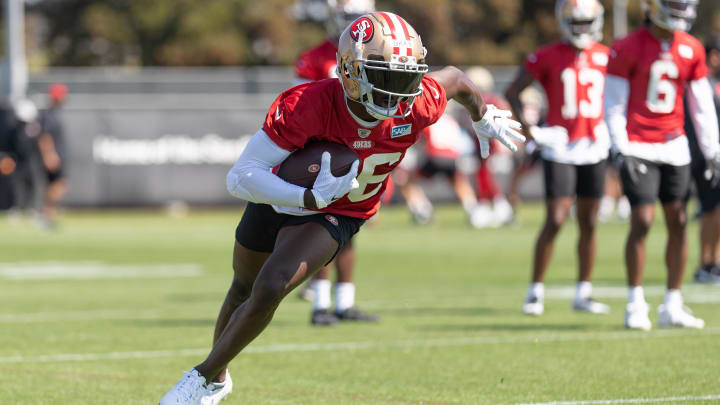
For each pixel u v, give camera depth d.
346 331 28.38
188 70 159.75
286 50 164.88
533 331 27.88
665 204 27.92
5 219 80.44
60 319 31.12
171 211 85.12
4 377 21.70
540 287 31.58
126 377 21.73
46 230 69.69
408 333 27.81
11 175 81.19
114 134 84.06
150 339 27.06
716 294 36.41
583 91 31.25
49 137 70.00
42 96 99.62
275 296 16.23
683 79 27.70
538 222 75.06
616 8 151.38
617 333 27.23
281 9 163.75
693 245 56.72
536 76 31.58
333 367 22.88
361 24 16.30
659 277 42.59
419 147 82.81
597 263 48.78
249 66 164.12
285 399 19.56
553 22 165.50
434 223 74.50
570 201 31.30
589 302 32.06
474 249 56.19
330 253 16.95
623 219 76.50
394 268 47.22
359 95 16.38
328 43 28.81
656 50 27.39
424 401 19.27
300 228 16.94
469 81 18.80
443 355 24.25
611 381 20.92
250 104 102.94
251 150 16.59
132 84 104.31
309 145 16.77
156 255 54.06
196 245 59.31
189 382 16.50
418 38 16.55
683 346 24.98
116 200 84.12
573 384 20.67
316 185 16.22
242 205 86.50
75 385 20.88
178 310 33.34
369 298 36.41
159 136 84.88
